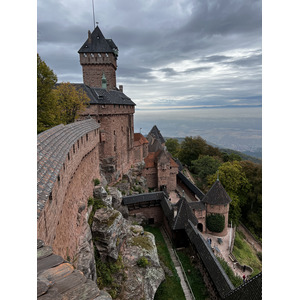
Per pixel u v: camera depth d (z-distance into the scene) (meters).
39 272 4.41
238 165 46.12
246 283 13.77
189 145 72.75
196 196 42.97
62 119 27.20
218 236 32.97
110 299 4.11
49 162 8.67
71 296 3.95
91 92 33.22
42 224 6.68
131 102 42.16
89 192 20.12
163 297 19.08
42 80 22.27
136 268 18.47
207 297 19.27
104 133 33.44
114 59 42.59
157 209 33.91
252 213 42.53
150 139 69.12
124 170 40.72
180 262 23.81
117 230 18.36
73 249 13.20
